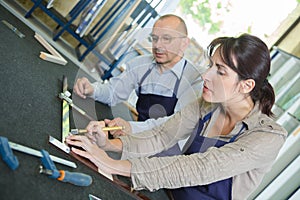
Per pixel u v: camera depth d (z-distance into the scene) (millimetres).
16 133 698
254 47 815
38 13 1574
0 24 1226
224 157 805
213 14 1906
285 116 1595
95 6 1452
